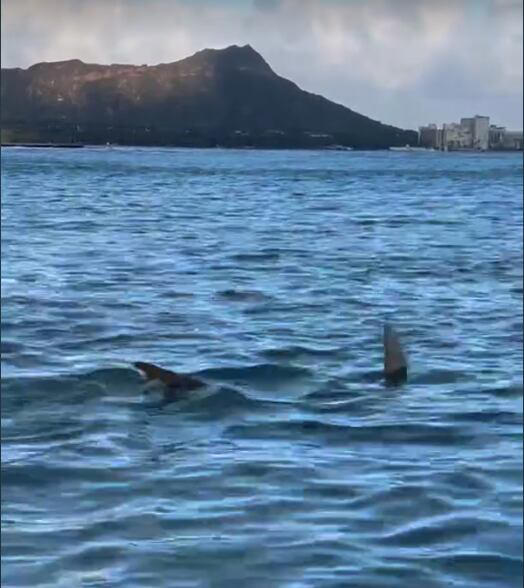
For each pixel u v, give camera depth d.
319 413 12.88
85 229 40.62
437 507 9.51
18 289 23.72
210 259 31.08
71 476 10.28
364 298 23.67
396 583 8.05
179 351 17.00
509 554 8.55
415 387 14.41
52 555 8.43
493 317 21.22
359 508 9.51
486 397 13.84
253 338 18.27
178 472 10.43
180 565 8.28
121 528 8.98
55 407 13.00
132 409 12.94
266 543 8.70
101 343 17.53
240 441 11.59
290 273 28.08
